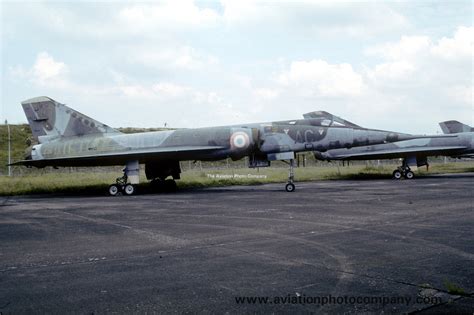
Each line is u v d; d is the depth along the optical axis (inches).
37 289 210.1
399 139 879.7
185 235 353.4
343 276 225.5
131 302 189.5
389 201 586.9
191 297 195.0
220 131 882.8
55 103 920.9
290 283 214.5
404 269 237.1
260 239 330.3
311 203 579.5
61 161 904.3
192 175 1430.9
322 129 868.0
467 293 195.3
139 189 962.1
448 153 1250.0
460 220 408.2
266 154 878.4
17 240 343.6
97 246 315.0
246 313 174.4
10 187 975.6
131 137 892.0
